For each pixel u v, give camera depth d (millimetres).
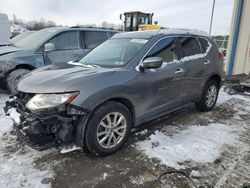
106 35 7344
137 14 18469
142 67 3496
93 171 2936
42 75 3244
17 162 3078
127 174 2885
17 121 3104
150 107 3691
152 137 3785
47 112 2793
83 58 4215
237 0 8125
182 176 2848
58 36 6391
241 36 8242
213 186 2680
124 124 3348
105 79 3090
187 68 4230
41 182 2719
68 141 2914
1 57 5688
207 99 5016
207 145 3574
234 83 7223
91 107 2906
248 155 3326
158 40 3869
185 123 4418
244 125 4387
